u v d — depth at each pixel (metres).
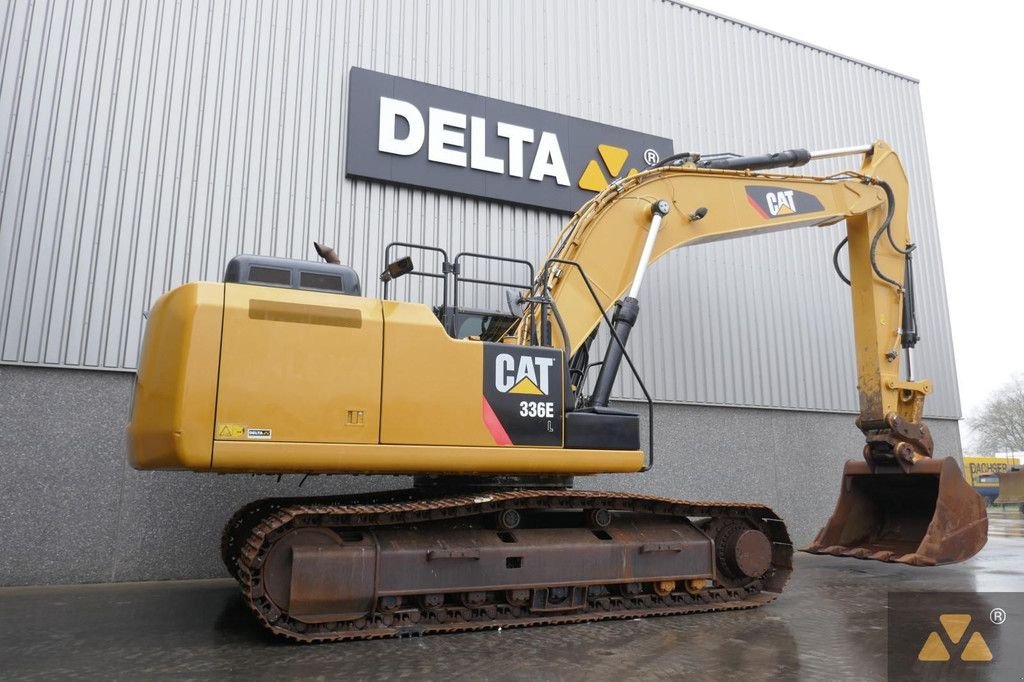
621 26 11.40
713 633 5.26
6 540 7.03
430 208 9.45
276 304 5.12
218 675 4.06
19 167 7.59
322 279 5.47
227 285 5.08
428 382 5.48
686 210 7.80
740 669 4.26
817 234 12.36
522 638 5.07
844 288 12.41
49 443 7.31
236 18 8.89
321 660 4.42
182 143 8.34
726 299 11.24
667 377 10.49
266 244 8.54
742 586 6.48
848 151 8.93
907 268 8.91
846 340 12.22
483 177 9.73
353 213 9.02
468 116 9.80
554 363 6.05
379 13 9.66
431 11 9.99
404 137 9.38
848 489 8.80
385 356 5.37
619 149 10.80
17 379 7.29
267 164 8.71
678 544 6.18
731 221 8.01
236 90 8.72
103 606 6.08
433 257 9.34
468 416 5.57
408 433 5.33
